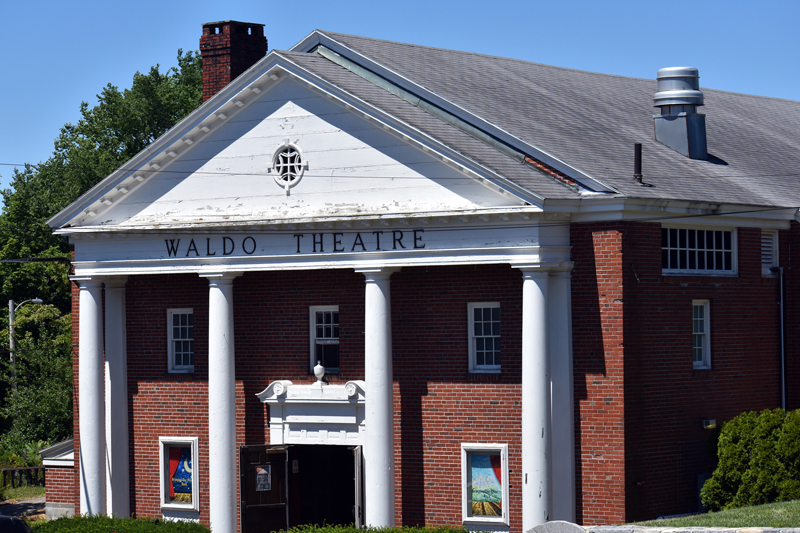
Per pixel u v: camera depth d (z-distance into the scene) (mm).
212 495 31438
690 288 30188
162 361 34531
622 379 27875
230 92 31875
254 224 31219
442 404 30188
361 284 31469
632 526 22406
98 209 34000
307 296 32312
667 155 33875
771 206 31953
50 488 37344
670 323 29516
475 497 29812
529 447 27734
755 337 32281
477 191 28734
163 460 34344
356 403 31109
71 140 75625
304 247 30906
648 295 28781
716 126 40094
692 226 30531
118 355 34719
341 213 30562
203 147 32750
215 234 32125
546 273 28094
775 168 36781
